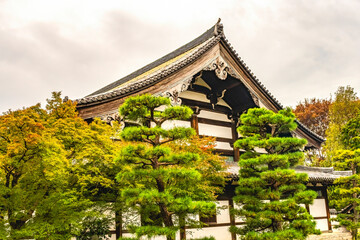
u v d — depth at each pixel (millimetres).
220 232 21547
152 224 15898
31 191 11648
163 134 12398
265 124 17375
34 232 11195
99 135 13680
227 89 26016
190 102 24891
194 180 12586
